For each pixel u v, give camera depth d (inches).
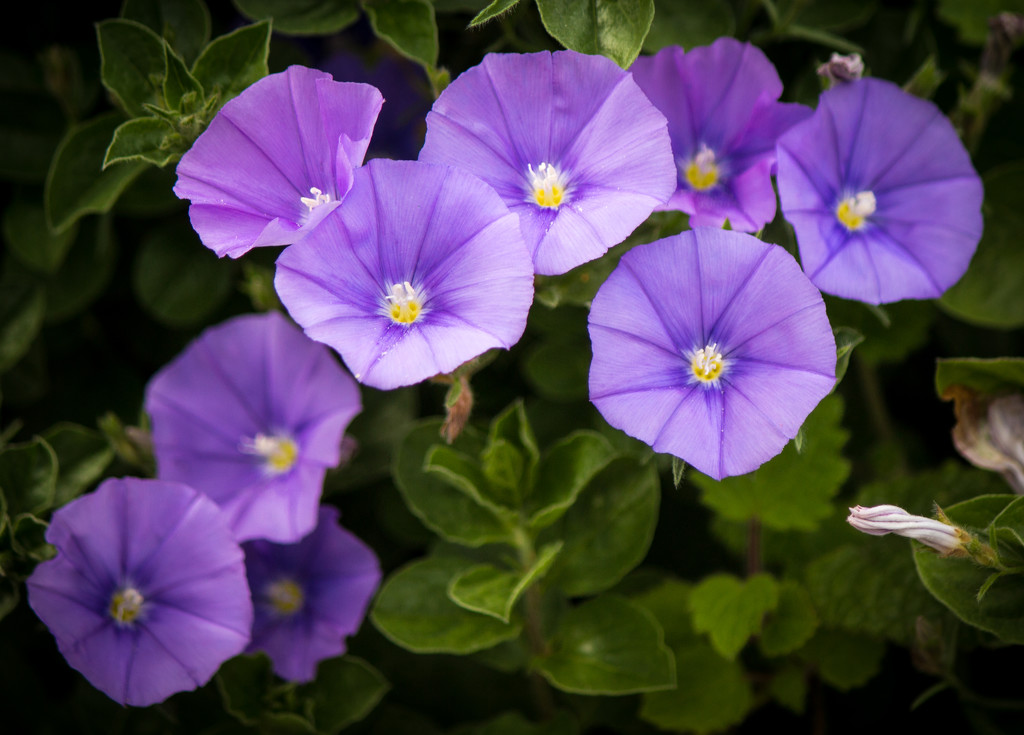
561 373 13.1
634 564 12.4
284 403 12.9
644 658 12.3
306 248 10.5
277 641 12.7
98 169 12.5
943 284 11.8
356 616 12.7
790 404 10.6
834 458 12.4
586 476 12.1
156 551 11.7
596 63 10.8
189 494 11.7
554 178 10.9
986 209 12.2
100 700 13.1
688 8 12.8
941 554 10.9
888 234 11.8
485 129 10.9
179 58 11.4
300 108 10.8
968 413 12.1
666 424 10.6
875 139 11.8
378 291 10.7
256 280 13.0
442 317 10.6
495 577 12.0
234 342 12.9
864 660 12.9
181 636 11.7
